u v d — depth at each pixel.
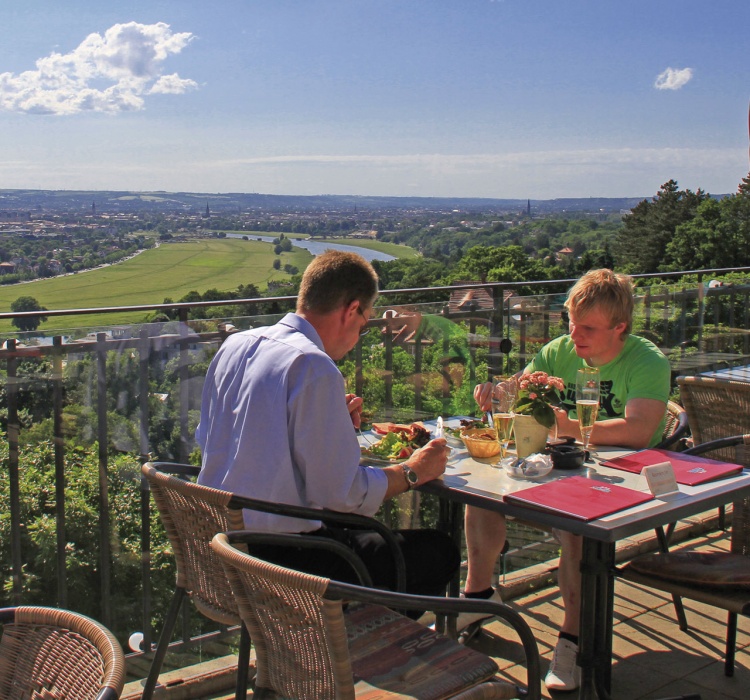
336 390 1.95
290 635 1.56
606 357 2.75
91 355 2.56
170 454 2.76
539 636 2.93
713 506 2.00
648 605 3.17
